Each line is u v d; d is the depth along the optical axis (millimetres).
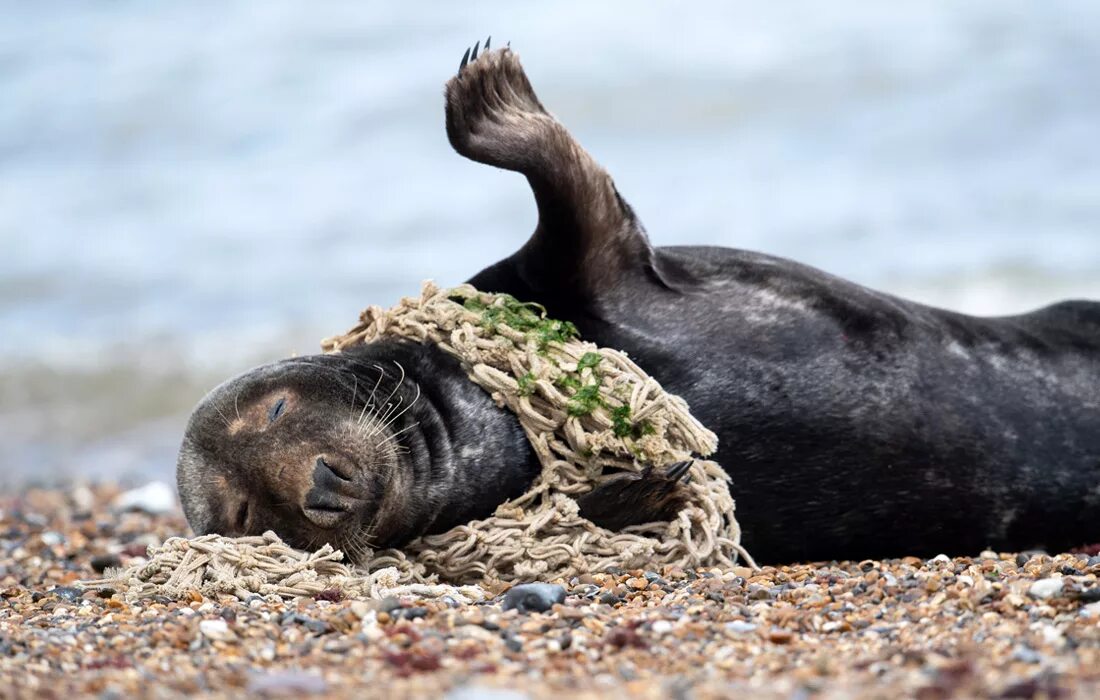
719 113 84625
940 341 27484
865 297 27734
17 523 38750
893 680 16938
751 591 22609
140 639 20266
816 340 26781
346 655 19297
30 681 18219
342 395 24656
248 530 24344
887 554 27062
